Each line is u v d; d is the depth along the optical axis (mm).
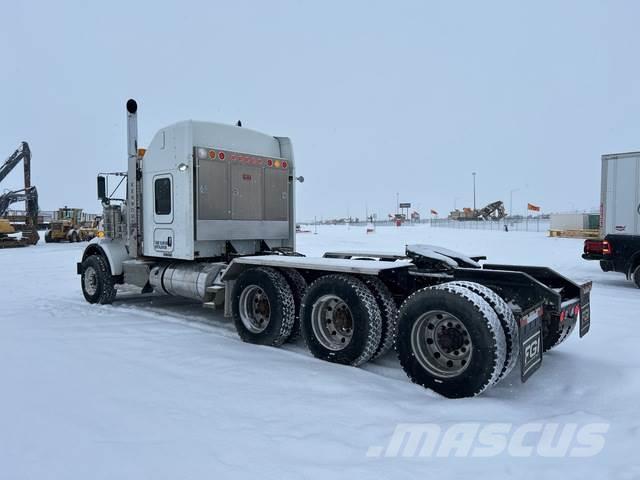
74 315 7941
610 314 7926
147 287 8328
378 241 29688
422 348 4504
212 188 7312
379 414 3830
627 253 11547
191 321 7562
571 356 5480
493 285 4699
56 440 3303
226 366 5012
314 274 5949
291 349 5914
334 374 4770
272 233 8180
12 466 2965
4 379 4531
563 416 3820
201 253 7285
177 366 5004
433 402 4105
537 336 4316
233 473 2914
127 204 8281
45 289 11508
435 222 76812
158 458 3078
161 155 7555
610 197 12039
